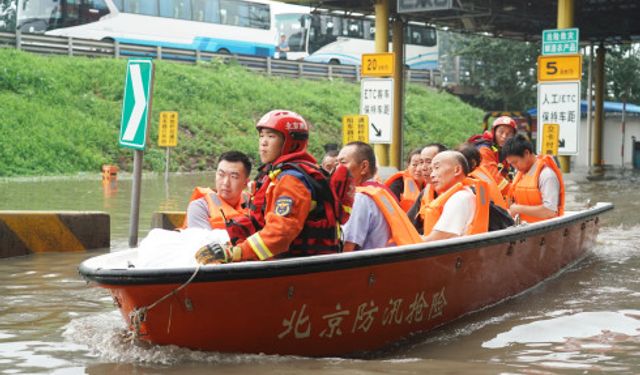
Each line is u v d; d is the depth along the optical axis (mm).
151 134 26938
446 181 5691
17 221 8039
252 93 32469
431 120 37344
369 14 23188
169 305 4156
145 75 7371
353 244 4930
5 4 30250
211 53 34156
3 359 4316
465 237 5262
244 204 6008
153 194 15789
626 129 35594
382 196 5035
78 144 24609
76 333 4875
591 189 18766
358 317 4602
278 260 4105
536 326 5383
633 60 45969
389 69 15781
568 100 16078
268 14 35906
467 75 45938
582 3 25781
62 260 7738
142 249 4453
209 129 28656
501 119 8258
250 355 4312
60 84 26891
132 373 4027
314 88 35938
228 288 4082
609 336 5113
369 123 16000
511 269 6336
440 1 19234
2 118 23703
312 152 30094
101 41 30312
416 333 5129
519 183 7660
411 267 4793
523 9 25203
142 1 31312
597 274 7598
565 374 4188
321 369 4125
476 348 4828
